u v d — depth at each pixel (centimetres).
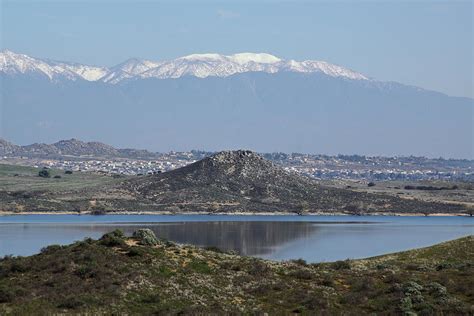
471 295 11719
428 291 11719
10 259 12250
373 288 11988
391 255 16312
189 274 11844
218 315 10150
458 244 16162
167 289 11106
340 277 12775
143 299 10688
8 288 10606
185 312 10219
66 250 12306
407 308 10838
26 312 9850
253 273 12400
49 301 10350
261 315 10362
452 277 12825
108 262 11738
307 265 13950
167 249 12962
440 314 10625
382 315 10656
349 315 10550
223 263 12725
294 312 10712
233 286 11675
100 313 9975
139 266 11769
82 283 10969
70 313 9919
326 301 11106
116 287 10888
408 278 12575
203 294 11162
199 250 13525
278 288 11688
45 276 11275
